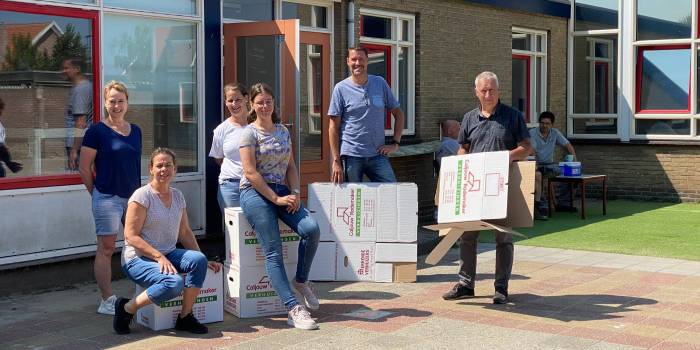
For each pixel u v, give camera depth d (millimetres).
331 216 7812
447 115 12562
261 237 6168
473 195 6434
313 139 10273
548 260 8797
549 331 5910
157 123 8484
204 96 8812
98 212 6492
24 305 6824
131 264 5883
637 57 15102
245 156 6102
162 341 5719
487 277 7926
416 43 11961
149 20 8320
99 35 7777
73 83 7621
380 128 7879
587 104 15727
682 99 14703
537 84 15266
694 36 14453
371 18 11281
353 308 6684
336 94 7812
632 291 7242
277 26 8680
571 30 15719
